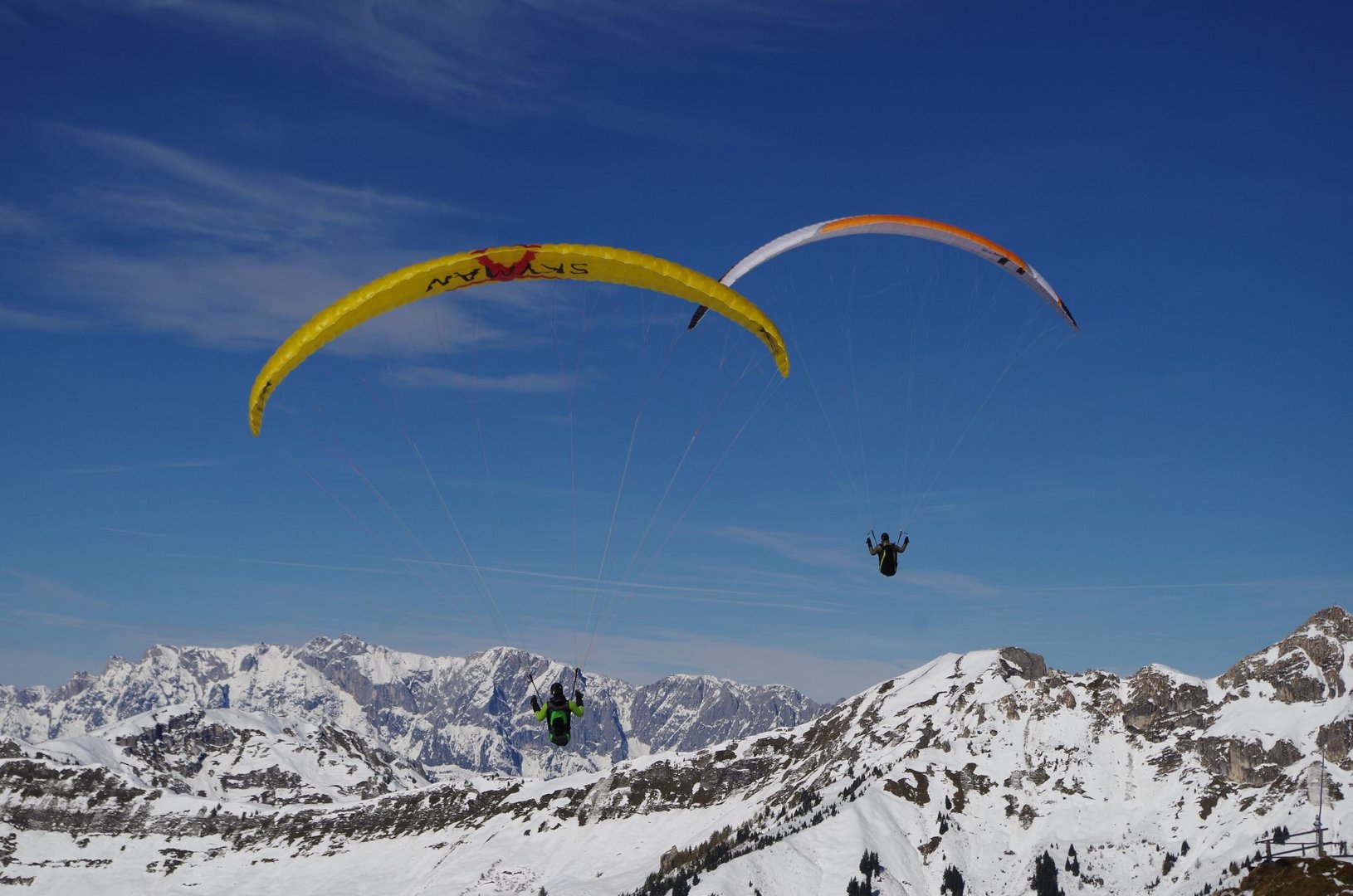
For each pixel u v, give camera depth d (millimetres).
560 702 45656
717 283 46031
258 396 48844
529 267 45125
